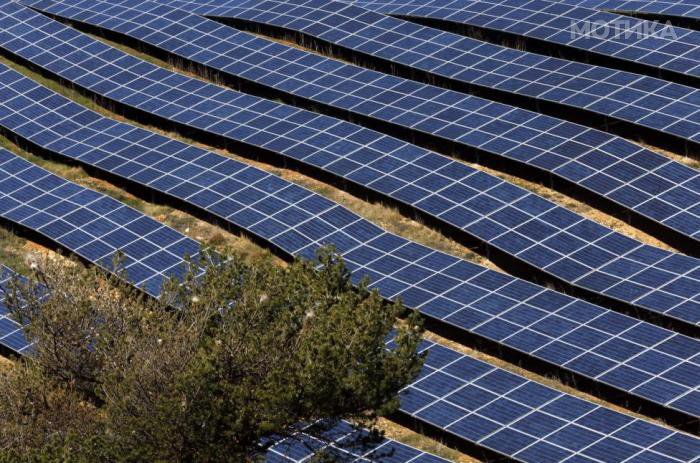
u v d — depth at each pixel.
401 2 158.50
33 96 135.75
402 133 123.75
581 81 128.25
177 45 148.12
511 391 81.19
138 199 115.69
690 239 99.69
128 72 141.25
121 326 65.50
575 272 95.81
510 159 114.00
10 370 67.44
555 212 103.25
